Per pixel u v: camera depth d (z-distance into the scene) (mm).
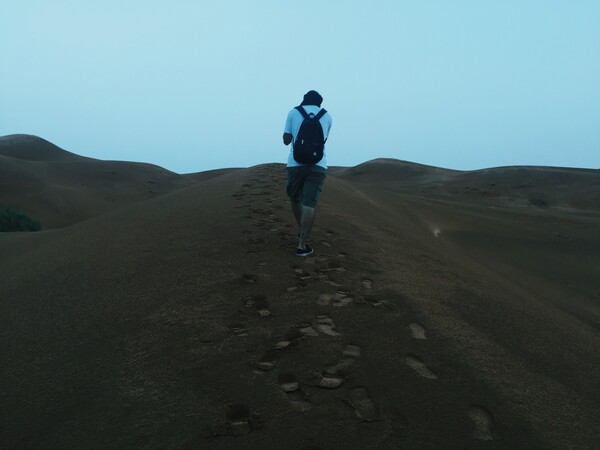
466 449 2166
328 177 16812
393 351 3064
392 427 2271
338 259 5098
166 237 6246
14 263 6656
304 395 2504
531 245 15656
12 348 3354
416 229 11164
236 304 3746
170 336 3244
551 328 4434
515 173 52781
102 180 63344
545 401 2734
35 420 2455
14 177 52094
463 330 3629
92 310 3908
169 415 2354
